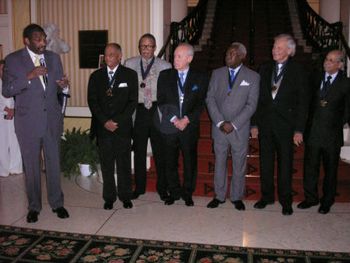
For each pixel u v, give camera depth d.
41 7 6.55
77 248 3.23
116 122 3.92
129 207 4.21
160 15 6.22
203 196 4.67
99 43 6.45
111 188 4.16
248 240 3.42
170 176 4.21
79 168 5.52
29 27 3.54
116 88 3.93
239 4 11.41
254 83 3.90
